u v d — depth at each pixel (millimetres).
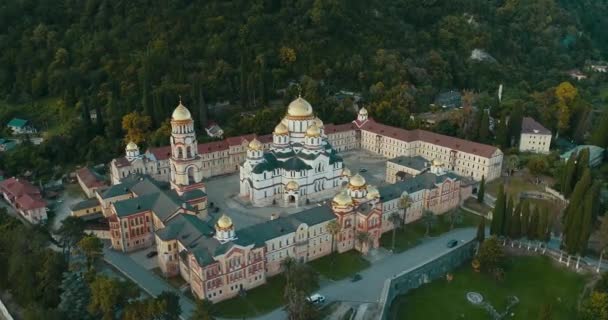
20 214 181250
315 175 199375
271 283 142625
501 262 156250
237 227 174875
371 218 157875
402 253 160625
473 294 144625
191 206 160500
